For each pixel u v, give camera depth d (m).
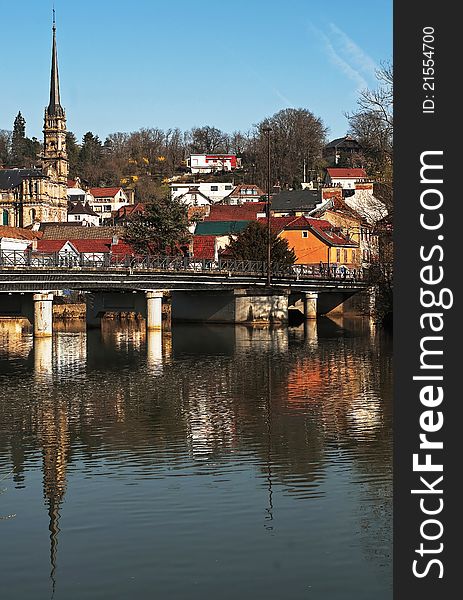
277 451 32.59
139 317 115.31
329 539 22.77
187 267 99.00
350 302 118.31
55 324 108.69
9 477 29.41
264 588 19.91
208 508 25.47
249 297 101.75
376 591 19.80
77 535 23.39
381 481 27.98
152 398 46.38
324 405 42.62
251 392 47.75
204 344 77.94
